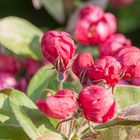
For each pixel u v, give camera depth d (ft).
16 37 1.48
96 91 1.00
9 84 1.49
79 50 1.57
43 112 0.99
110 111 1.00
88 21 1.47
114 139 1.05
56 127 1.04
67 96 0.98
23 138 1.08
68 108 0.98
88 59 1.08
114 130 1.05
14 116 1.08
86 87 1.02
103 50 1.41
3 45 1.46
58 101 0.97
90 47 1.57
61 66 1.08
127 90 1.17
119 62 1.07
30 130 0.99
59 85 1.09
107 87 1.06
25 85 1.51
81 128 1.08
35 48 1.48
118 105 1.17
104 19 1.47
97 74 1.05
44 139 1.00
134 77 1.07
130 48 1.08
